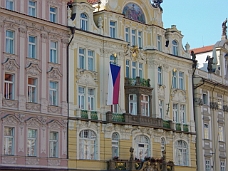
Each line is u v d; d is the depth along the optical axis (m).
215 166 78.62
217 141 79.94
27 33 56.34
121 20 66.75
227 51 86.56
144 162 63.97
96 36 62.72
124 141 64.25
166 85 71.50
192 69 76.25
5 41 54.44
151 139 67.44
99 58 63.22
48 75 57.69
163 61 71.44
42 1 58.22
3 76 53.75
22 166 54.06
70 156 58.53
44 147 56.38
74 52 60.66
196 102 76.62
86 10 62.84
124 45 66.06
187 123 74.19
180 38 75.44
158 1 73.19
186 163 72.94
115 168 61.62
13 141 53.94
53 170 56.56
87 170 59.81
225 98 83.81
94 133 61.50
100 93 62.72
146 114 67.62
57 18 59.56
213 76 81.62
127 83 66.06
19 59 55.28
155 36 71.12
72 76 60.03
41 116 56.47
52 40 58.72
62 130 58.28
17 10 55.75
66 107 58.91
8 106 53.72
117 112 64.50
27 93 55.69
